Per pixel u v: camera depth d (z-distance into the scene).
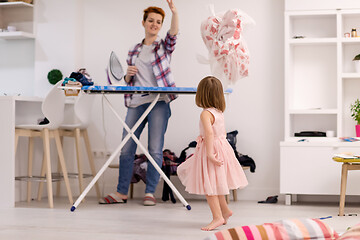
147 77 5.10
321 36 5.57
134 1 6.01
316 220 2.66
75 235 3.47
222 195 3.89
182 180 3.82
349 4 5.23
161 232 3.58
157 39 5.12
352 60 5.47
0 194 4.96
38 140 5.70
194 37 5.83
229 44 4.78
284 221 2.62
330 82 5.56
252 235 2.50
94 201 5.40
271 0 5.65
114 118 6.03
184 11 5.86
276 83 5.63
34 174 5.65
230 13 4.80
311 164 5.11
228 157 3.77
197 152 3.75
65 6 6.09
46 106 4.83
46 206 4.96
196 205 5.05
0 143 4.97
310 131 5.47
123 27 6.04
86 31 6.12
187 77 5.84
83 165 6.06
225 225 3.88
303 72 5.62
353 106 5.38
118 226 3.82
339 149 5.04
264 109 5.65
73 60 6.05
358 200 5.43
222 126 3.78
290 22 5.44
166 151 5.55
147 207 4.89
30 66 6.39
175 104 5.86
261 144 5.66
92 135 6.07
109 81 4.95
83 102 5.31
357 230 2.39
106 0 6.08
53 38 6.12
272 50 5.64
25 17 6.29
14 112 4.96
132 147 5.18
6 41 6.47
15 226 3.82
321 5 5.29
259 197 5.63
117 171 5.97
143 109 5.12
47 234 3.50
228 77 4.88
